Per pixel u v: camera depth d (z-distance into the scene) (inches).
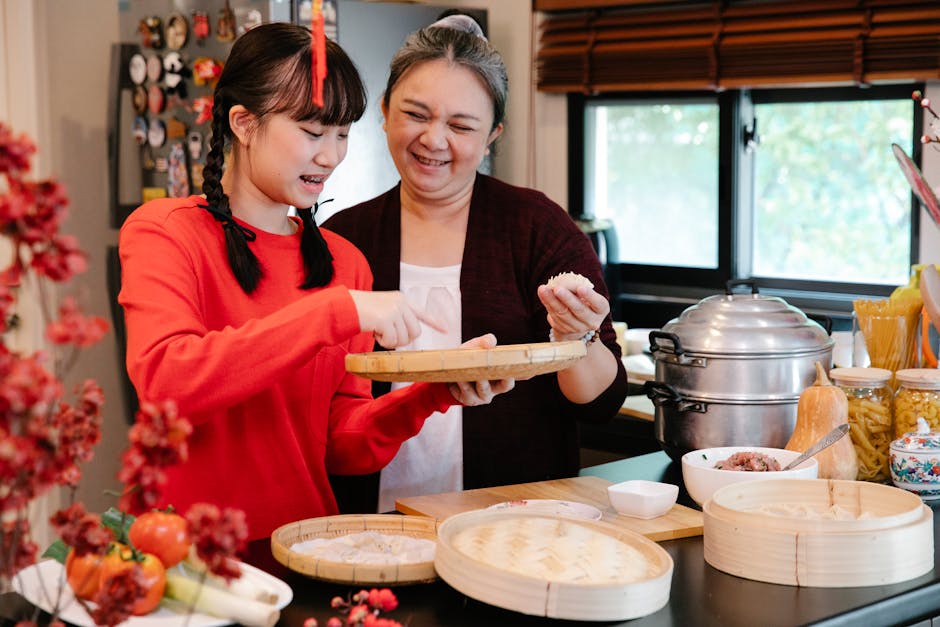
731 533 55.9
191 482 63.8
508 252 80.9
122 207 163.0
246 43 63.0
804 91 136.9
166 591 48.3
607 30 146.6
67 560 47.3
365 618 40.8
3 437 29.8
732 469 68.5
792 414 76.8
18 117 164.1
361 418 68.3
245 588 48.8
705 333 77.3
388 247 81.4
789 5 129.3
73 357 32.4
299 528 58.6
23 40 162.4
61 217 31.5
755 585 54.7
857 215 135.9
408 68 75.2
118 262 172.7
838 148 136.3
